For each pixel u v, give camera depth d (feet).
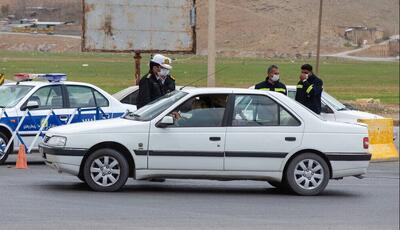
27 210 79.56
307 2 474.49
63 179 104.01
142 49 182.60
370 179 120.26
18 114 120.06
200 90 94.48
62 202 84.99
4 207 80.94
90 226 72.13
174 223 75.36
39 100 123.13
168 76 112.68
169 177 92.84
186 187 102.27
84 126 92.84
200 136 92.48
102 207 82.89
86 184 97.19
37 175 108.27
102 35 180.14
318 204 91.30
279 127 94.38
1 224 72.02
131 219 76.59
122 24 181.06
